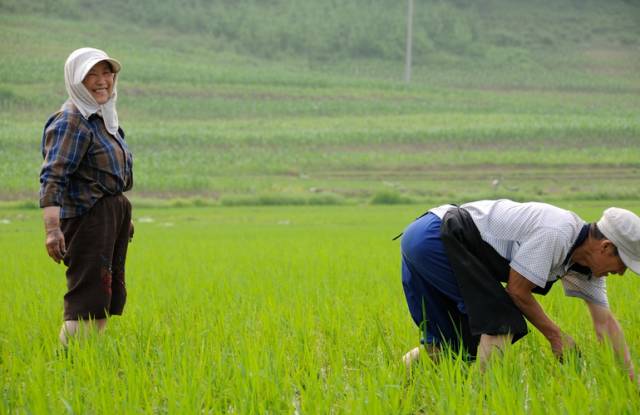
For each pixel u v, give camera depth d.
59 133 8.00
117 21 182.38
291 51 181.62
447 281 7.28
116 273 8.51
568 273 7.23
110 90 8.32
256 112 125.44
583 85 162.12
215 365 7.25
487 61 179.62
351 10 196.62
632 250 6.58
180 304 11.59
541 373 6.75
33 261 20.70
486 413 5.95
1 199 63.78
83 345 7.85
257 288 13.53
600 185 71.19
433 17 196.12
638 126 97.62
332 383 6.86
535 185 72.25
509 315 7.00
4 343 8.84
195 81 139.75
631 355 7.34
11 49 145.25
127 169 8.49
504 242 6.98
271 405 6.52
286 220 44.78
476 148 93.31
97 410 6.32
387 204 59.31
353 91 141.38
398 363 7.54
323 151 92.19
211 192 70.00
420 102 135.25
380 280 14.90
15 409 6.35
